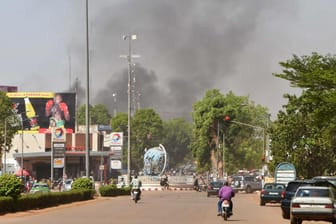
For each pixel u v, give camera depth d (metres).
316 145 70.12
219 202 43.06
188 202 66.06
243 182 111.44
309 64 42.06
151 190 118.94
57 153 97.44
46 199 52.25
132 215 44.28
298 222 38.03
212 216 44.41
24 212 45.53
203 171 153.62
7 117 125.44
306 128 70.88
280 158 73.25
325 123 43.09
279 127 72.50
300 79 40.94
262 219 42.97
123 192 82.94
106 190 77.62
